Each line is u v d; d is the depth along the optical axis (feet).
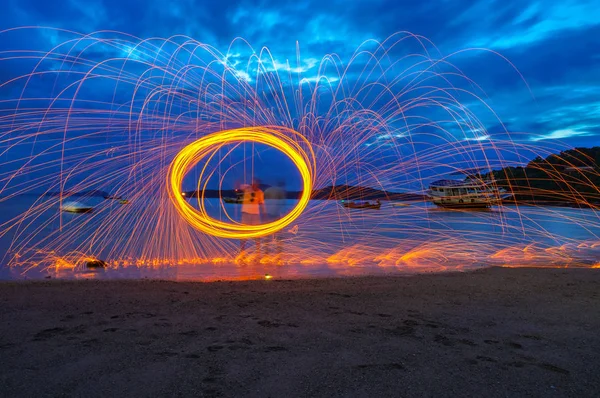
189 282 17.93
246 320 11.60
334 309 12.98
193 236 35.65
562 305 13.70
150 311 12.56
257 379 7.66
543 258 28.81
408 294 15.31
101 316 11.96
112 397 6.91
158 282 17.81
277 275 21.47
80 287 16.40
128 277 20.90
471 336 10.37
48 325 11.02
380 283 17.62
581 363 8.63
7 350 9.04
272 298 14.47
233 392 7.14
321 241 37.96
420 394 7.14
